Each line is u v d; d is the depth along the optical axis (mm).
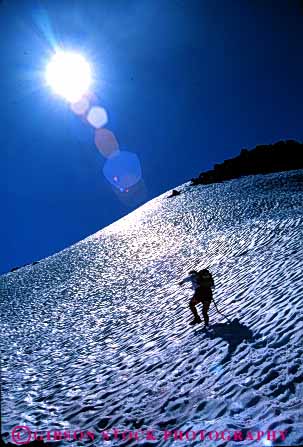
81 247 56688
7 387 10461
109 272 30906
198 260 22469
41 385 10211
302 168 76125
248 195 51531
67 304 23812
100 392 8664
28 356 14094
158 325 13281
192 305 11266
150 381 8438
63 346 14500
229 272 16688
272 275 13055
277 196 45406
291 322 8422
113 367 10320
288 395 5918
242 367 7352
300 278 11250
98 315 18438
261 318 9539
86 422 7180
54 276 39281
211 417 6129
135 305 17875
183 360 8953
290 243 16391
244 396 6344
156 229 45750
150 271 25156
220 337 9422
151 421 6637
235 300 12281
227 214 40469
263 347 7855
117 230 59562
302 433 4910
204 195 62344
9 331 20078
